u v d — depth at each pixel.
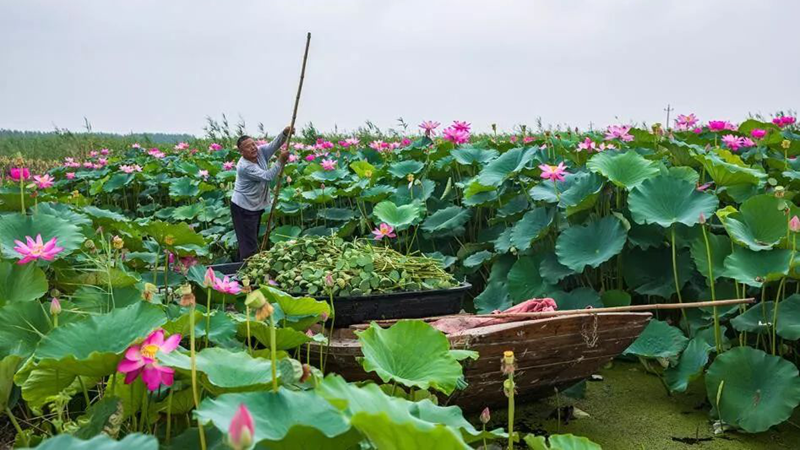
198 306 3.10
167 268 4.03
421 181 7.16
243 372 2.11
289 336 2.72
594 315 3.49
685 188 4.66
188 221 9.34
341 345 3.29
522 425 3.74
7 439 2.88
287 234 7.53
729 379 3.79
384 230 5.22
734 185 4.99
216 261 8.34
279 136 7.25
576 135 9.10
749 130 7.47
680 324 4.75
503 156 6.23
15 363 2.19
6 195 4.24
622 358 4.86
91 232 4.08
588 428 3.71
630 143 6.90
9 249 3.24
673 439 3.59
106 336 2.28
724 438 3.61
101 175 11.71
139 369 1.93
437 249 6.77
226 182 10.18
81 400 2.81
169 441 2.22
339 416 1.79
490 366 3.37
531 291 5.13
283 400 1.81
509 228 5.75
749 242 4.06
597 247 4.81
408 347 2.61
